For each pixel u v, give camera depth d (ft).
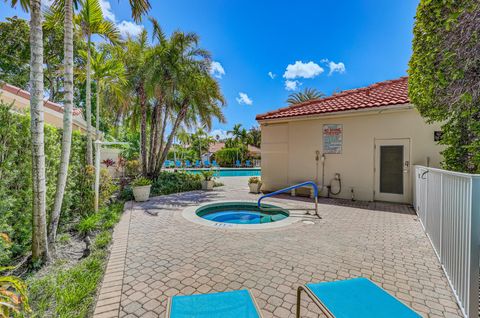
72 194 19.49
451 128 17.87
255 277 11.37
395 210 25.75
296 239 16.69
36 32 12.16
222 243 15.89
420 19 12.57
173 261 13.12
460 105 13.84
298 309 7.77
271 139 39.75
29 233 13.75
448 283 10.84
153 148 45.98
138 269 12.16
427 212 17.15
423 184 19.01
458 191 9.80
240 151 150.30
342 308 6.32
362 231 18.53
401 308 6.34
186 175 47.16
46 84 64.03
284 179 38.22
